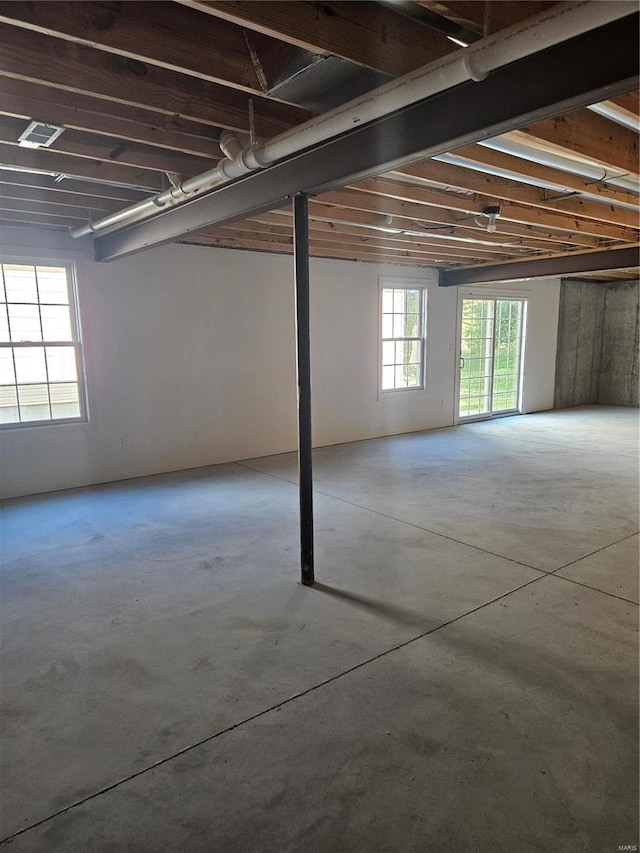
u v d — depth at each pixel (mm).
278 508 4797
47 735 2086
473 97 2053
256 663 2523
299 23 1830
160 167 3260
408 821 1679
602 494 5074
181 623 2895
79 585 3361
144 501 5035
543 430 8406
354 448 7227
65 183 3754
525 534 4082
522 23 1655
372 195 4359
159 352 5895
